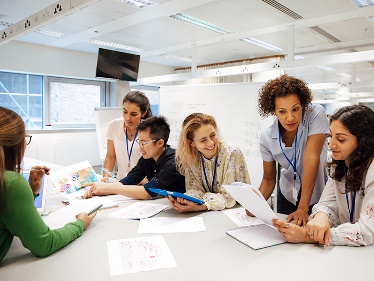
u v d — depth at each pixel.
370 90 7.57
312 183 1.46
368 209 1.08
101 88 6.60
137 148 2.31
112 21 4.18
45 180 1.57
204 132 1.46
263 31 4.67
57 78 5.89
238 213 1.44
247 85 3.61
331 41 5.18
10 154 0.92
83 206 1.49
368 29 4.56
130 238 1.14
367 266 0.92
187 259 0.97
